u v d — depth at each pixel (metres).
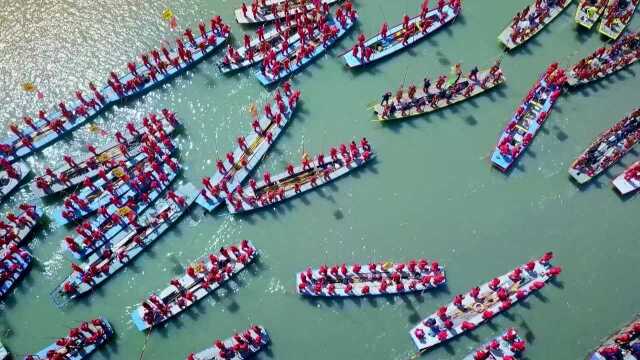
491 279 58.03
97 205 61.41
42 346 56.06
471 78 67.50
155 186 62.25
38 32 73.31
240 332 56.41
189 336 56.34
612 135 63.88
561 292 57.12
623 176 61.97
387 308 56.81
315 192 62.59
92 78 70.62
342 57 70.50
